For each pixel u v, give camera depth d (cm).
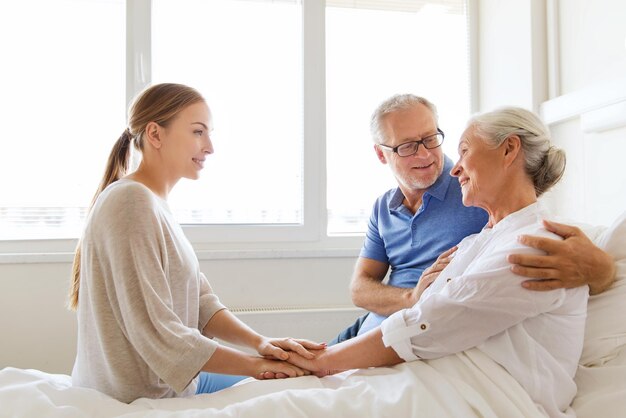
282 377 106
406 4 229
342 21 225
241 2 216
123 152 126
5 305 188
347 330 173
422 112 154
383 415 82
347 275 213
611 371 95
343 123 225
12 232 199
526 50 197
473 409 85
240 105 216
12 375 94
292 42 221
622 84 147
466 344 92
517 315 89
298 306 209
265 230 216
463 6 234
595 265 94
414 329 94
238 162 216
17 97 200
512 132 104
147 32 206
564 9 186
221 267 204
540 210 105
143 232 101
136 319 98
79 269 123
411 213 167
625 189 153
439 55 232
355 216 227
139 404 94
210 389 133
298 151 222
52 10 203
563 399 92
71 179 204
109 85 207
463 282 92
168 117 119
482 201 110
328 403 85
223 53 215
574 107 170
